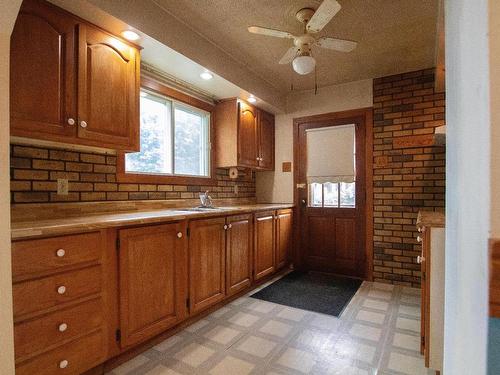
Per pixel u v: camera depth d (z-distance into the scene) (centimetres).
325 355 179
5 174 105
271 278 335
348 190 350
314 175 369
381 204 328
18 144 167
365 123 338
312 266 368
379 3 199
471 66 43
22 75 145
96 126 176
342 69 309
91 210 204
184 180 284
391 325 218
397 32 237
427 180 306
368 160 335
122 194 226
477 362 38
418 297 277
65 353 139
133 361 172
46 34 154
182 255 206
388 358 175
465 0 47
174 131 278
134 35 190
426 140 306
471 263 42
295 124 381
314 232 369
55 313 136
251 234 288
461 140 52
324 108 362
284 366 167
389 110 325
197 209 266
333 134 357
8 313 106
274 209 328
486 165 36
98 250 154
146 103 254
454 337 59
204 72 252
